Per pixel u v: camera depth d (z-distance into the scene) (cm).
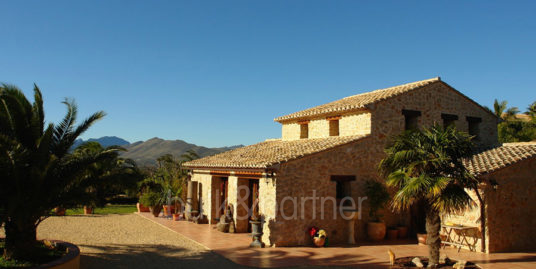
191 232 1705
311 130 2067
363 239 1616
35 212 997
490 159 1544
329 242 1515
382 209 1675
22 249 1004
